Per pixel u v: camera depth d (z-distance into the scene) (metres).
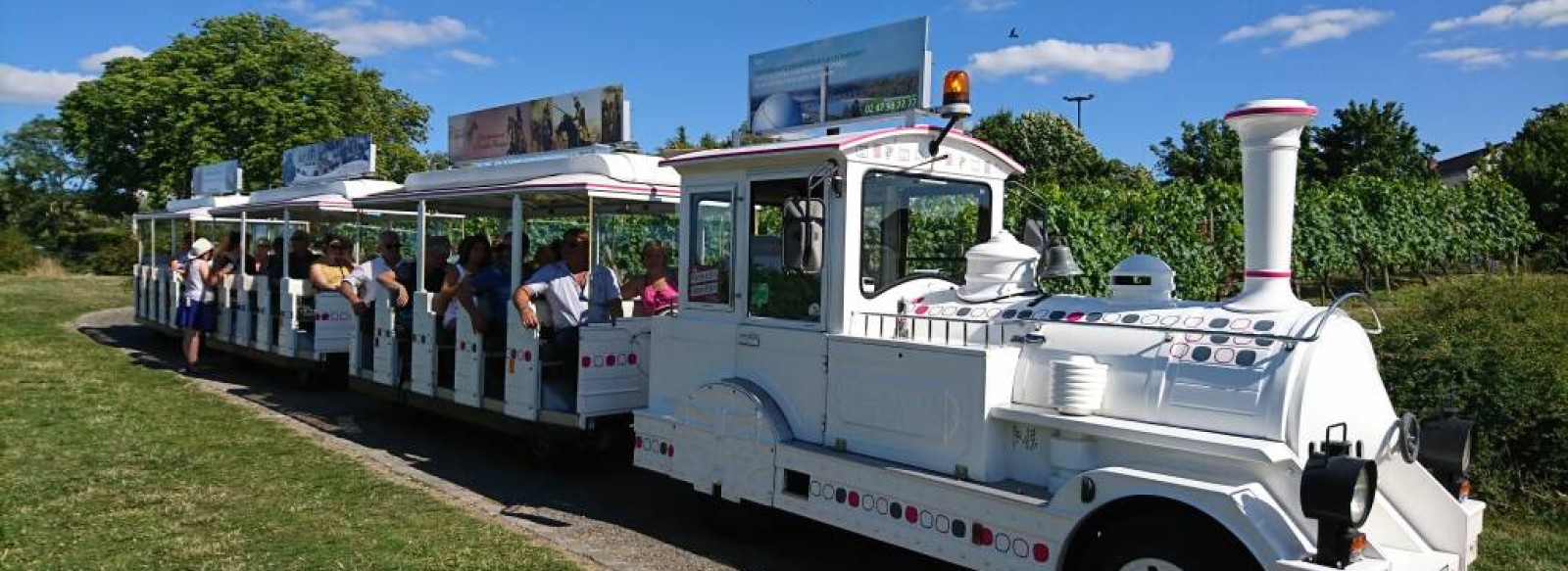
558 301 7.13
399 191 8.88
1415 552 3.87
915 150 5.20
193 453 7.52
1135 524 3.75
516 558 5.15
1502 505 5.88
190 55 32.22
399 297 8.74
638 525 5.97
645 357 7.05
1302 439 3.58
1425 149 40.62
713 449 5.46
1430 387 6.27
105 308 20.61
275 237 13.37
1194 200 15.60
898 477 4.46
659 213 8.16
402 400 8.74
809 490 4.88
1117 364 4.12
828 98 6.16
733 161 5.46
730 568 5.19
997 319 4.62
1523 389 6.10
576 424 6.75
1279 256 4.04
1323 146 40.91
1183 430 3.80
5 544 5.23
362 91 35.38
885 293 5.08
